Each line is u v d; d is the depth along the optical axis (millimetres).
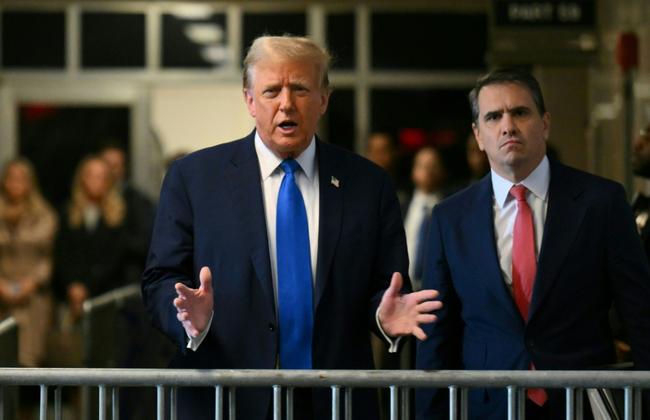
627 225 6520
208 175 6297
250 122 18906
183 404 6152
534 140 6559
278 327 6102
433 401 6664
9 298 15289
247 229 6176
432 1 18719
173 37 18859
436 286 6781
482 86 6656
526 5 13148
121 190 15414
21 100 18812
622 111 11930
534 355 6434
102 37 18828
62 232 15289
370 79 18734
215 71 18875
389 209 6363
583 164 13602
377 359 11828
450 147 18719
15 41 18797
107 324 11398
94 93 18797
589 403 6227
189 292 5672
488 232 6621
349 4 18734
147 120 18844
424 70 18734
